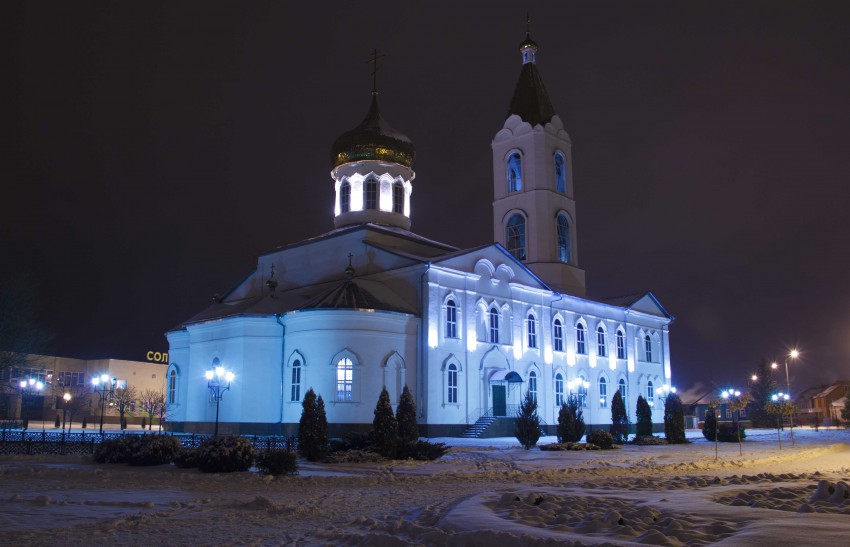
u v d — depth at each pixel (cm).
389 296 4738
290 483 2197
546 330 5634
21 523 1381
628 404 6481
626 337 6631
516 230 6456
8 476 2202
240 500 1780
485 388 4969
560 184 6606
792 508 1387
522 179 6475
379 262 5044
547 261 6238
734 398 5591
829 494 1420
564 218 6550
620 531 1095
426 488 2114
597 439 3953
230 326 4716
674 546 983
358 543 1190
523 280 5500
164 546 1198
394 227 5716
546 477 2447
